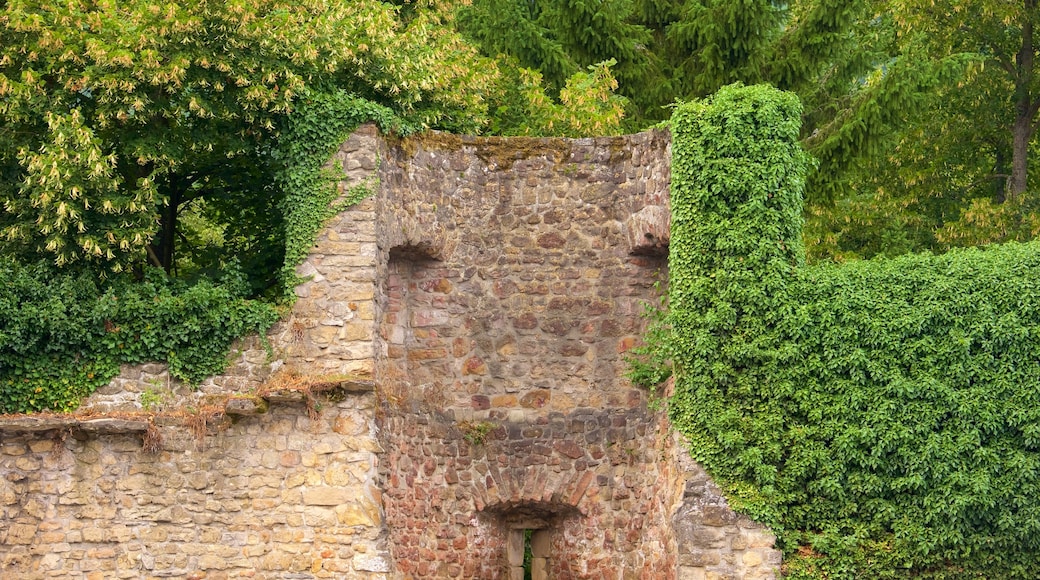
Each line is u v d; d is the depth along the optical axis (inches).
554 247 768.3
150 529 671.8
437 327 755.4
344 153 699.4
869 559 651.5
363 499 669.3
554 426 761.6
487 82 890.1
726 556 655.8
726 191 680.4
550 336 765.3
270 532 671.1
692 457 670.5
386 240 709.9
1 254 688.4
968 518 646.5
